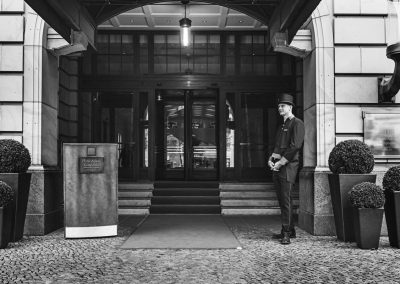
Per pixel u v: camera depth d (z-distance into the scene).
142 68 11.52
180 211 9.67
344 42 7.30
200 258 5.23
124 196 10.16
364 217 5.72
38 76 7.30
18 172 6.44
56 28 6.21
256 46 11.60
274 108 11.67
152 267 4.79
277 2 7.07
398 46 6.22
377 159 7.19
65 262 5.02
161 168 11.95
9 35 7.34
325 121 7.25
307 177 7.36
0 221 5.75
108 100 11.59
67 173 6.61
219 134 11.56
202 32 11.56
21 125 7.26
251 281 4.23
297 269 4.69
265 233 7.00
